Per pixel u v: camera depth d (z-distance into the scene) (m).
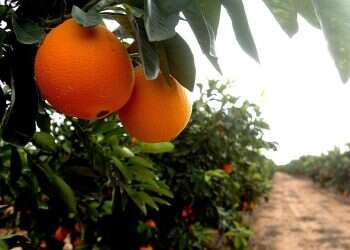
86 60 0.28
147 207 1.56
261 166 3.71
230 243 2.38
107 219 1.03
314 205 5.99
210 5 0.33
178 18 0.27
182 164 1.83
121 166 0.69
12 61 0.34
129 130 0.35
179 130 0.35
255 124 2.28
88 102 0.29
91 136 0.69
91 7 0.33
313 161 8.73
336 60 0.27
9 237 0.58
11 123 0.33
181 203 1.78
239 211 2.97
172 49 0.34
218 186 2.04
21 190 0.73
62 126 0.97
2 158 0.72
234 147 2.22
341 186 6.29
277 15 0.30
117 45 0.30
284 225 4.34
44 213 0.89
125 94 0.30
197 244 1.81
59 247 1.00
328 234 3.97
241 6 0.30
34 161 0.64
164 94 0.33
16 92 0.33
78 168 0.78
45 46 0.28
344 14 0.26
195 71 0.34
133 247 1.18
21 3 0.34
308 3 0.30
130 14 0.33
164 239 1.74
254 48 0.30
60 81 0.28
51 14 0.34
